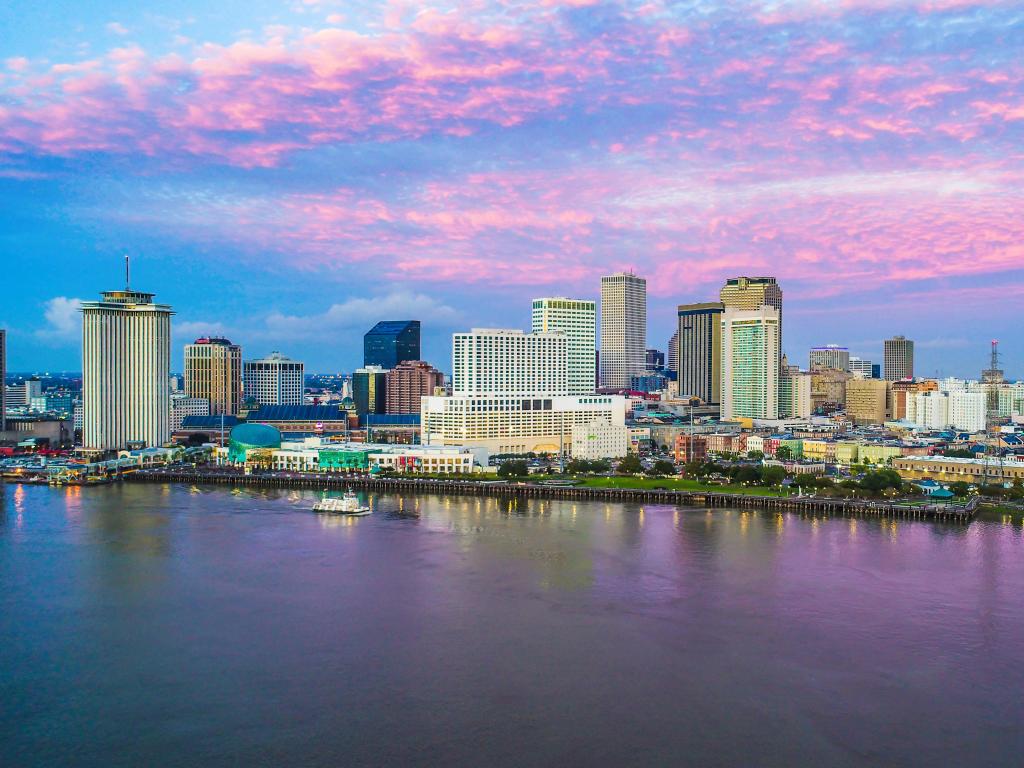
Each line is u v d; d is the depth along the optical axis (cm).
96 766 16300
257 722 17912
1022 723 17925
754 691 19300
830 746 16988
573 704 18675
